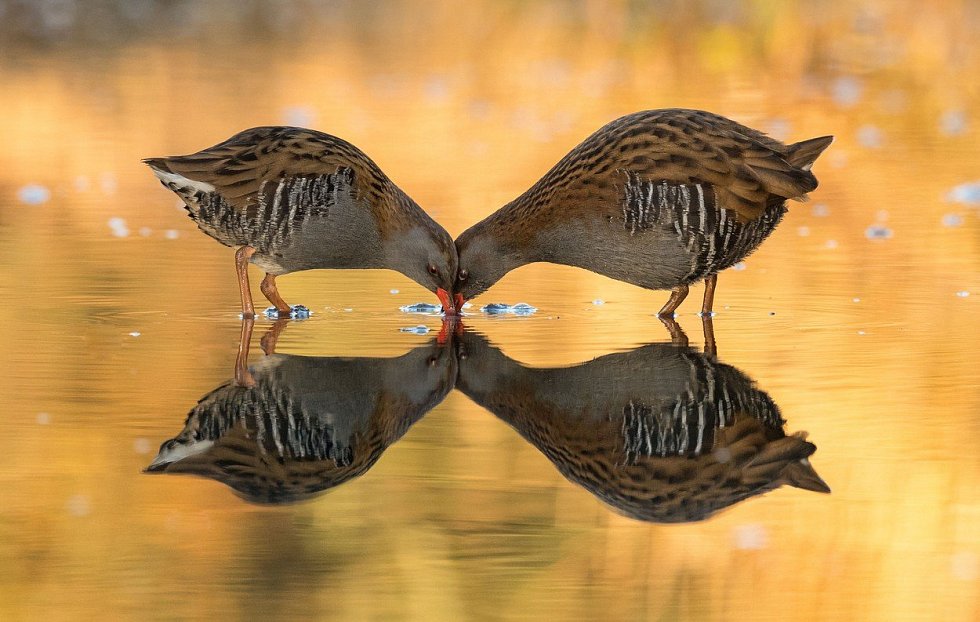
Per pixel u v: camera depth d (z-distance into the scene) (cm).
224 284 1384
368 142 2162
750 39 3200
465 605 664
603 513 778
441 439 904
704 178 1204
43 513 768
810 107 2486
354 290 1401
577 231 1266
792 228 1656
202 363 1079
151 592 673
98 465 843
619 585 687
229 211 1243
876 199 1803
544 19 3594
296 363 1084
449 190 1834
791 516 773
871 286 1357
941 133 2291
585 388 1012
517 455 873
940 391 985
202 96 2527
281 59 3002
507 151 2119
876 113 2450
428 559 712
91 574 695
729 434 905
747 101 2525
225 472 838
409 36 3378
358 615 650
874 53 3083
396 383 1029
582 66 2953
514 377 1045
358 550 725
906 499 791
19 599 664
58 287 1337
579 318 1271
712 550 729
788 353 1103
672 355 1107
